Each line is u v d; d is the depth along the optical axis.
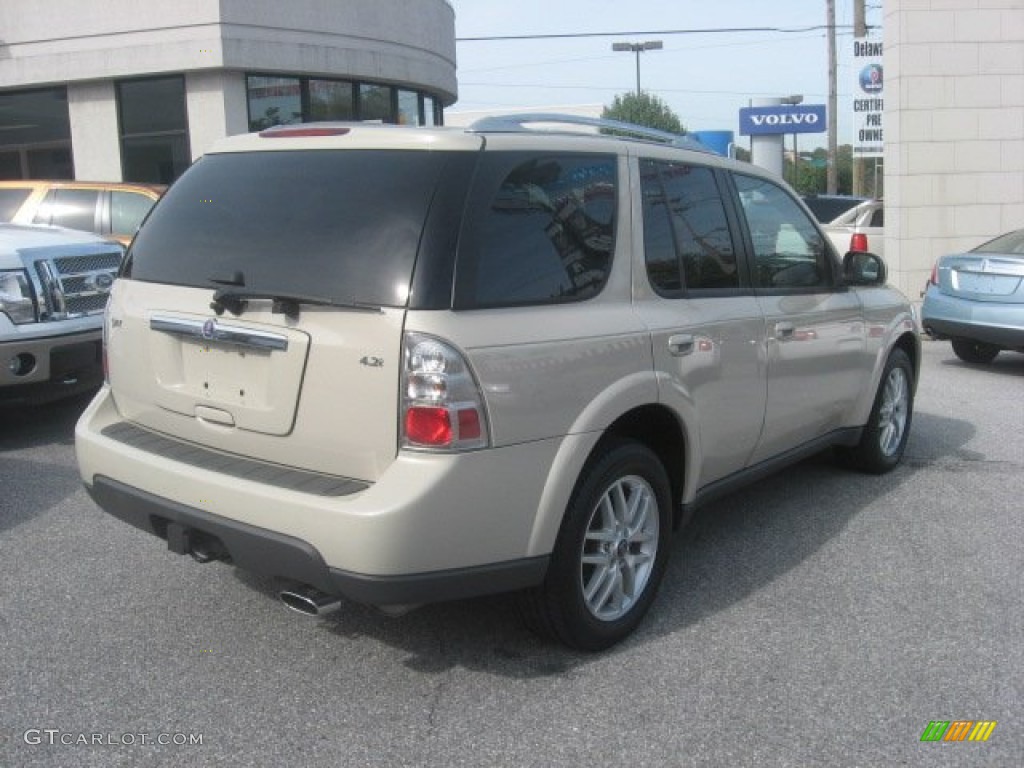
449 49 22.86
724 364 4.32
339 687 3.59
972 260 9.88
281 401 3.44
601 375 3.63
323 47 18.98
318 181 3.59
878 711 3.43
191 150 18.59
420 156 3.45
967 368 10.47
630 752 3.19
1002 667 3.74
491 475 3.28
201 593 4.38
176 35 17.98
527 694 3.54
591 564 3.80
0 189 11.13
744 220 4.73
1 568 4.64
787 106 22.23
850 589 4.47
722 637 3.99
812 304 5.10
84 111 18.97
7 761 3.12
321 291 3.36
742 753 3.19
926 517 5.45
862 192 23.09
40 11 18.55
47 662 3.75
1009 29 13.87
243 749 3.20
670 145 4.43
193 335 3.67
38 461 6.43
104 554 4.81
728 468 4.59
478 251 3.35
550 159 3.71
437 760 3.15
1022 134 14.05
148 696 3.52
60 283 6.82
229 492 3.39
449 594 3.30
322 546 3.20
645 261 4.02
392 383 3.20
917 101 13.98
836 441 5.65
